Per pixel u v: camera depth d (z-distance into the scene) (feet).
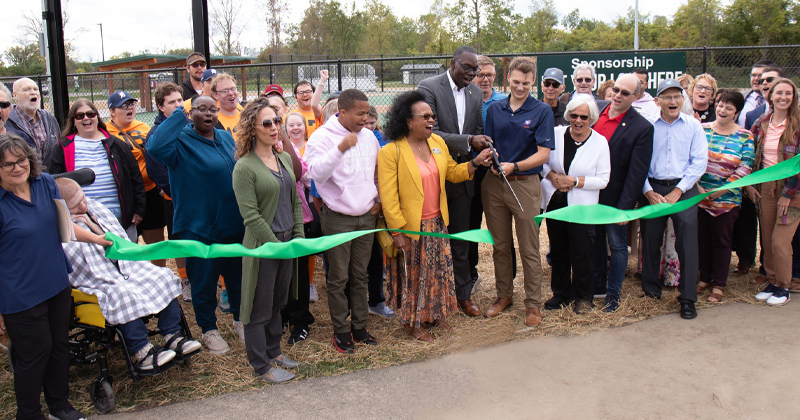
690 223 14.99
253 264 11.45
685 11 127.34
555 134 15.43
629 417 10.44
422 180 13.41
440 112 14.97
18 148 9.53
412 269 13.73
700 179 16.58
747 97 20.31
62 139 14.34
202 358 13.11
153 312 11.57
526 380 11.92
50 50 18.35
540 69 30.81
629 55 30.48
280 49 114.21
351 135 12.16
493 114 15.03
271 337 12.54
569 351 13.26
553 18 147.84
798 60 62.28
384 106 37.55
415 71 42.91
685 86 21.67
